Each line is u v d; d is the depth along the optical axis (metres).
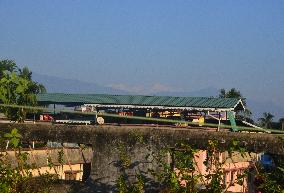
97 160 9.76
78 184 9.88
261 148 8.41
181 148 8.90
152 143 9.27
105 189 9.60
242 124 30.00
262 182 8.28
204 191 8.01
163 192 8.41
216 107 30.52
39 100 39.31
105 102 36.31
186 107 31.75
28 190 9.10
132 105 34.47
